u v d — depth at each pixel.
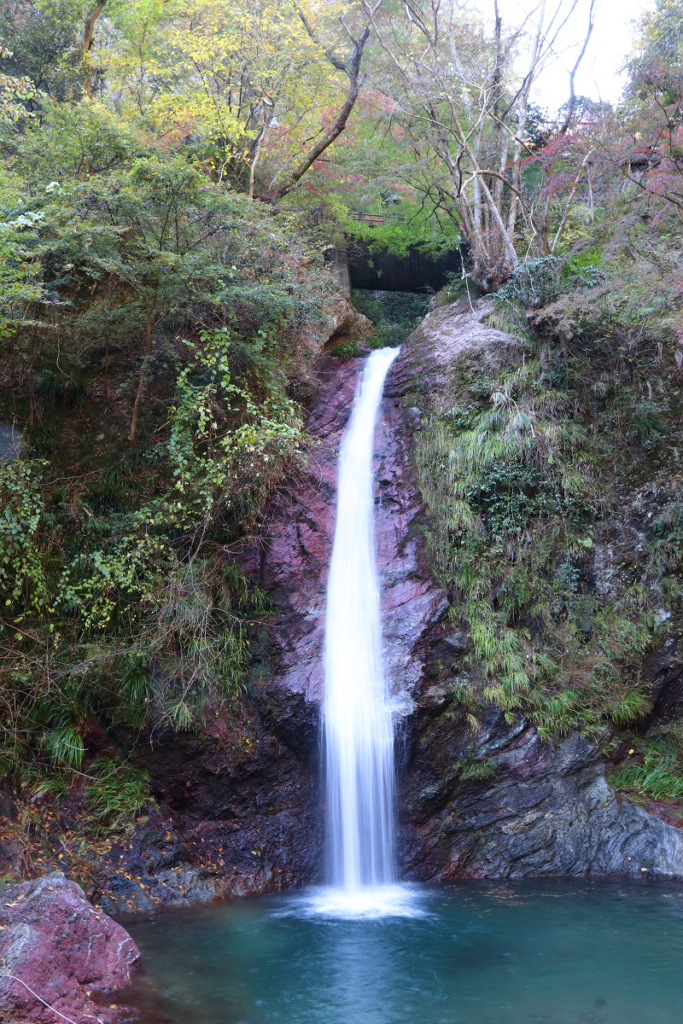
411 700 9.50
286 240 12.27
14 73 16.14
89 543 10.45
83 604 9.84
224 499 10.84
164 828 8.98
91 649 9.62
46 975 5.42
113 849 8.55
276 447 11.34
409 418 13.05
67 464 11.48
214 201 10.81
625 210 13.77
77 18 16.30
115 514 10.87
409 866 9.16
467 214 15.50
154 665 9.73
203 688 9.66
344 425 13.25
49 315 11.55
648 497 11.44
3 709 9.02
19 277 9.74
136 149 11.11
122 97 15.32
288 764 9.64
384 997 5.71
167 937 7.09
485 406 12.59
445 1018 5.37
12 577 9.82
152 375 12.52
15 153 12.27
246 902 8.36
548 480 11.63
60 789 8.86
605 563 11.19
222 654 9.94
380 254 20.34
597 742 9.71
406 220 18.89
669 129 11.70
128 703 9.48
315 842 9.29
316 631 10.32
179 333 12.40
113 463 11.57
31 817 8.43
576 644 10.56
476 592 10.62
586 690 10.10
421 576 10.84
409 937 7.05
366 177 17.67
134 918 7.70
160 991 5.77
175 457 10.47
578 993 5.77
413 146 16.30
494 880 9.06
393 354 14.98
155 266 10.77
